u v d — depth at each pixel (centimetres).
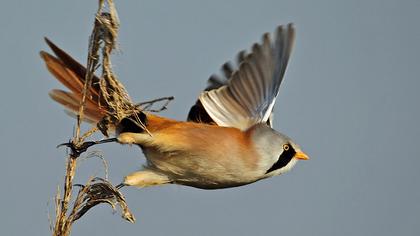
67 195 724
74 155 739
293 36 977
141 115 834
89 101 849
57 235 714
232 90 915
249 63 934
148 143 834
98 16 694
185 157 854
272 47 961
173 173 875
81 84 842
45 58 836
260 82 935
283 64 965
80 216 739
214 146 852
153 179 880
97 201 752
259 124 909
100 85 757
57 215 719
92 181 752
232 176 881
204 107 914
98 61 725
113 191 752
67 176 728
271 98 942
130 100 788
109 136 819
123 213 755
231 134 871
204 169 866
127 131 824
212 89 920
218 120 906
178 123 852
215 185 898
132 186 872
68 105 857
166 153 851
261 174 898
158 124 846
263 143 889
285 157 912
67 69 840
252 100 921
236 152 866
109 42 704
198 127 852
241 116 908
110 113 797
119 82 763
